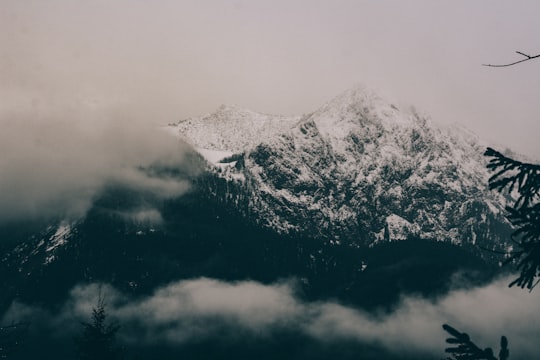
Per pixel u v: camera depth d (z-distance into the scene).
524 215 10.52
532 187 10.56
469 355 10.39
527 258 10.33
